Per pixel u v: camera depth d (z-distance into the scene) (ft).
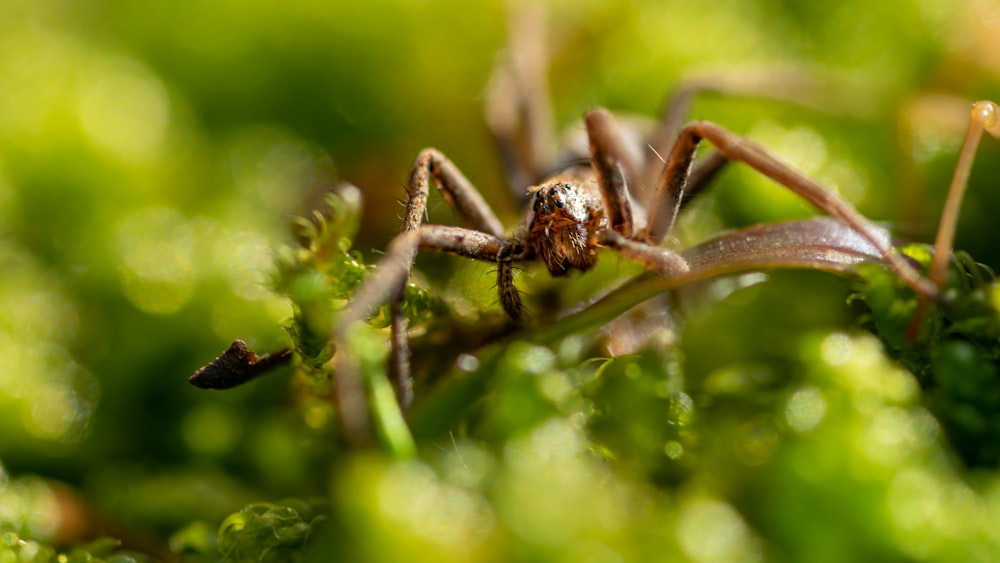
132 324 0.28
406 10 0.31
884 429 0.23
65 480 0.27
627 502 0.23
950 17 0.29
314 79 0.31
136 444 0.27
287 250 0.24
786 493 0.23
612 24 0.31
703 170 0.27
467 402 0.24
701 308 0.25
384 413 0.23
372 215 0.30
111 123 0.30
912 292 0.24
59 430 0.27
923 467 0.23
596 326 0.24
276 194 0.30
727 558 0.23
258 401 0.27
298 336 0.24
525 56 0.30
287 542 0.24
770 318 0.25
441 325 0.25
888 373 0.24
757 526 0.23
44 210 0.29
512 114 0.30
